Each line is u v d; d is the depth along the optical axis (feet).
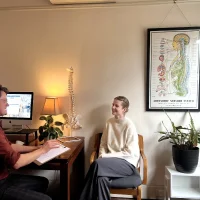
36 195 4.77
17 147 5.63
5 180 5.16
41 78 8.04
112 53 7.70
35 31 7.98
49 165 5.37
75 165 7.70
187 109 7.41
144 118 7.67
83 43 7.80
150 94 7.55
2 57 8.09
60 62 7.93
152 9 7.48
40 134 6.59
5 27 8.07
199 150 7.00
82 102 7.91
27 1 7.95
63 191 5.32
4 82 8.16
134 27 7.58
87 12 7.75
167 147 7.61
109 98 7.79
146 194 7.73
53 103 7.38
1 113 5.03
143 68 7.59
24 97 7.16
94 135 7.89
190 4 7.33
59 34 7.89
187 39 7.31
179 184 7.41
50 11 7.89
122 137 6.85
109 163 5.94
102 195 5.65
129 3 7.52
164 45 7.41
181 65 7.37
